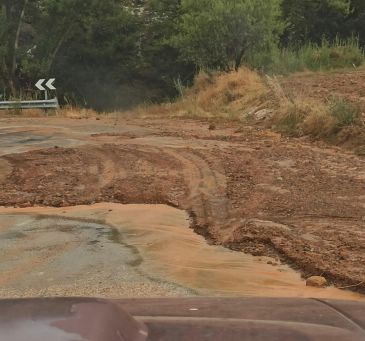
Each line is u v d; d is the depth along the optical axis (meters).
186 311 2.64
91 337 1.92
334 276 5.24
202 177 9.62
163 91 38.81
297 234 6.58
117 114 21.92
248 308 2.70
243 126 15.95
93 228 7.16
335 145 12.22
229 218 7.40
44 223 7.45
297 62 24.17
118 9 39.53
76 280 5.36
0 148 13.23
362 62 24.84
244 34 24.47
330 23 38.00
